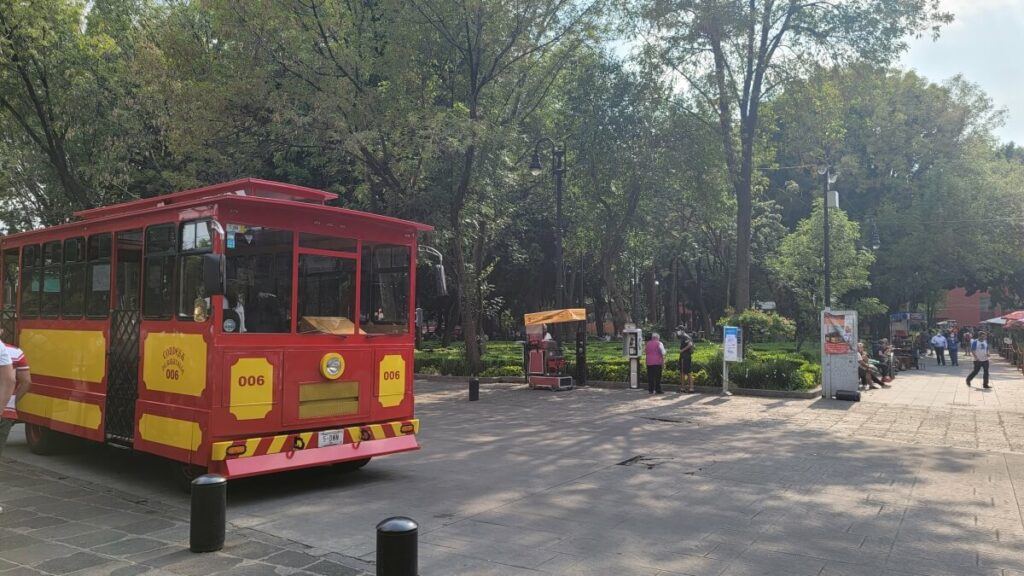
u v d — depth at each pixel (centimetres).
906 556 539
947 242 3756
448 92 2091
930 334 4372
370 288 822
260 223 721
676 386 1845
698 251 4488
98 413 830
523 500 718
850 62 2092
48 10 1934
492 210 2344
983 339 1980
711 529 611
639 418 1345
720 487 775
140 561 521
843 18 2036
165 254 751
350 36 1848
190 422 694
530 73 2380
